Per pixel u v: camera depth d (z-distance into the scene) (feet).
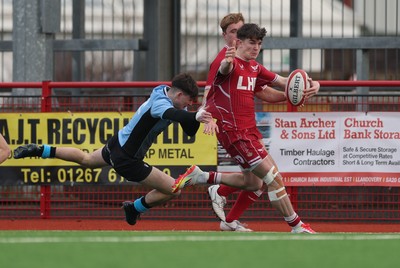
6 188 155.43
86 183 152.35
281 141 147.74
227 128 124.16
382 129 147.33
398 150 147.33
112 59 218.38
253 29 123.34
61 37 220.64
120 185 152.25
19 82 162.71
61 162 152.66
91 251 84.28
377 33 212.23
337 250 88.07
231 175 129.29
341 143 147.64
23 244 89.81
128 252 83.71
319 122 147.54
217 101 124.47
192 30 218.38
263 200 150.41
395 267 77.61
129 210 126.21
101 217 154.81
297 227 125.08
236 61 124.16
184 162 148.56
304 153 147.84
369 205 150.71
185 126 110.52
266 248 88.63
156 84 149.89
